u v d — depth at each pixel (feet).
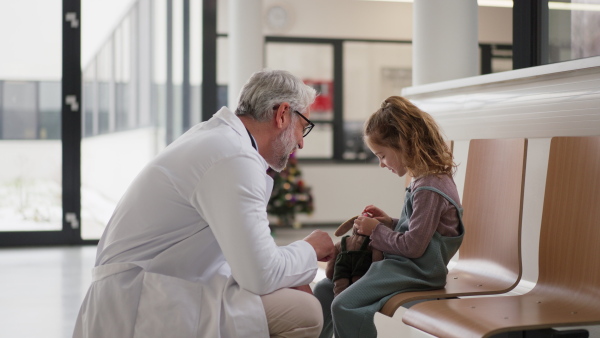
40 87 22.09
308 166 28.43
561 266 7.14
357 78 28.89
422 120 7.25
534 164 9.17
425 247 6.89
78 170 22.30
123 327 6.38
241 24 20.90
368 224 7.22
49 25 22.06
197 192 6.33
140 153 22.90
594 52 11.29
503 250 7.64
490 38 30.09
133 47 22.68
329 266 7.62
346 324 6.63
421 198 6.96
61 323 11.71
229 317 6.24
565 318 6.08
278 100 6.78
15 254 20.20
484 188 8.17
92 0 22.21
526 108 9.34
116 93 22.53
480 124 10.28
